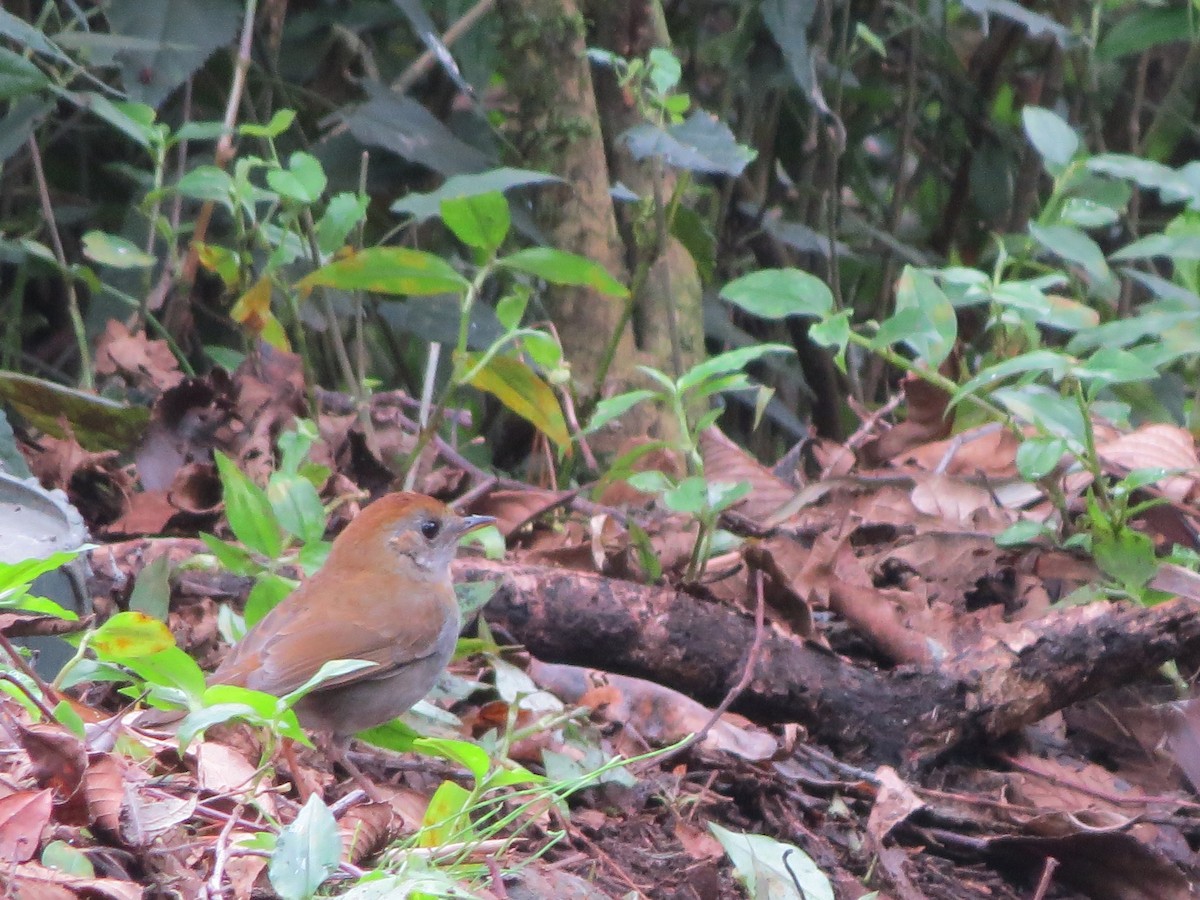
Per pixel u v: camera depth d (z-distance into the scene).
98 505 10.25
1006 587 10.09
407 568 8.44
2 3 12.76
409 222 11.09
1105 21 15.62
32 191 13.42
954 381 11.89
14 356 12.91
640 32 12.73
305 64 13.27
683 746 7.42
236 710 6.04
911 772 8.66
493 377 9.82
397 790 7.73
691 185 12.75
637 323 12.30
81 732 6.12
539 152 12.39
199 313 13.91
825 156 15.48
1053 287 15.15
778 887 6.65
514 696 8.26
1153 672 9.24
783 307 9.29
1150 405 12.20
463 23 12.60
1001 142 15.88
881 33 16.25
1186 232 11.50
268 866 5.79
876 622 9.10
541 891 6.49
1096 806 8.59
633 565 9.72
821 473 12.41
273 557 8.30
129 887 5.42
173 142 10.48
